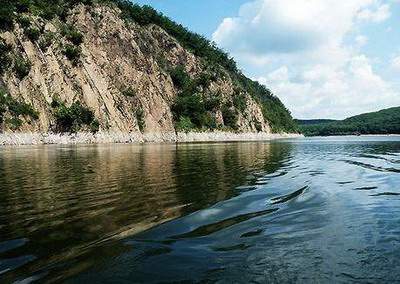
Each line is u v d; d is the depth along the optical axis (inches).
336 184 784.3
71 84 4089.6
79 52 4259.4
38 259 361.4
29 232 446.3
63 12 4495.6
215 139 5880.9
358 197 642.8
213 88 6707.7
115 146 2967.5
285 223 483.5
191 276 323.6
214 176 929.5
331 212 537.3
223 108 6633.9
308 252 378.0
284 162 1336.1
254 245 399.9
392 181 824.3
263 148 2564.0
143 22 6333.7
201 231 449.7
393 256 363.6
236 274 327.6
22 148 2532.0
